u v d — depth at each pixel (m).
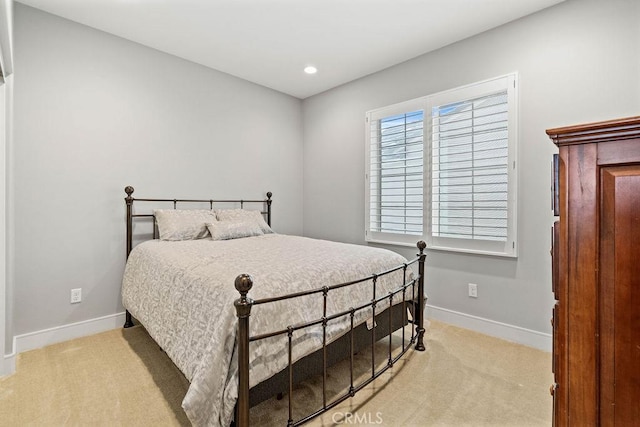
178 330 1.69
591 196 0.69
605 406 0.69
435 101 2.94
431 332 2.68
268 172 3.97
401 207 3.21
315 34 2.71
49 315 2.45
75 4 2.32
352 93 3.70
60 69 2.48
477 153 2.68
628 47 2.01
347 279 1.87
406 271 2.33
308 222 4.26
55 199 2.47
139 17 2.48
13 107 2.26
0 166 1.91
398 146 3.23
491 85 2.58
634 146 0.64
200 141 3.34
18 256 2.31
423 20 2.49
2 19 1.36
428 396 1.79
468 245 2.75
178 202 3.20
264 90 3.90
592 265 0.70
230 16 2.46
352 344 1.68
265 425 1.54
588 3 2.14
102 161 2.70
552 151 2.31
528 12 2.37
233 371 1.29
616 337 0.67
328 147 3.99
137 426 1.54
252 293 1.44
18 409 1.66
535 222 2.39
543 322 2.36
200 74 3.32
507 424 1.56
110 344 2.44
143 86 2.93
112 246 2.77
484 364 2.14
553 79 2.29
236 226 3.03
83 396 1.78
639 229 0.64
